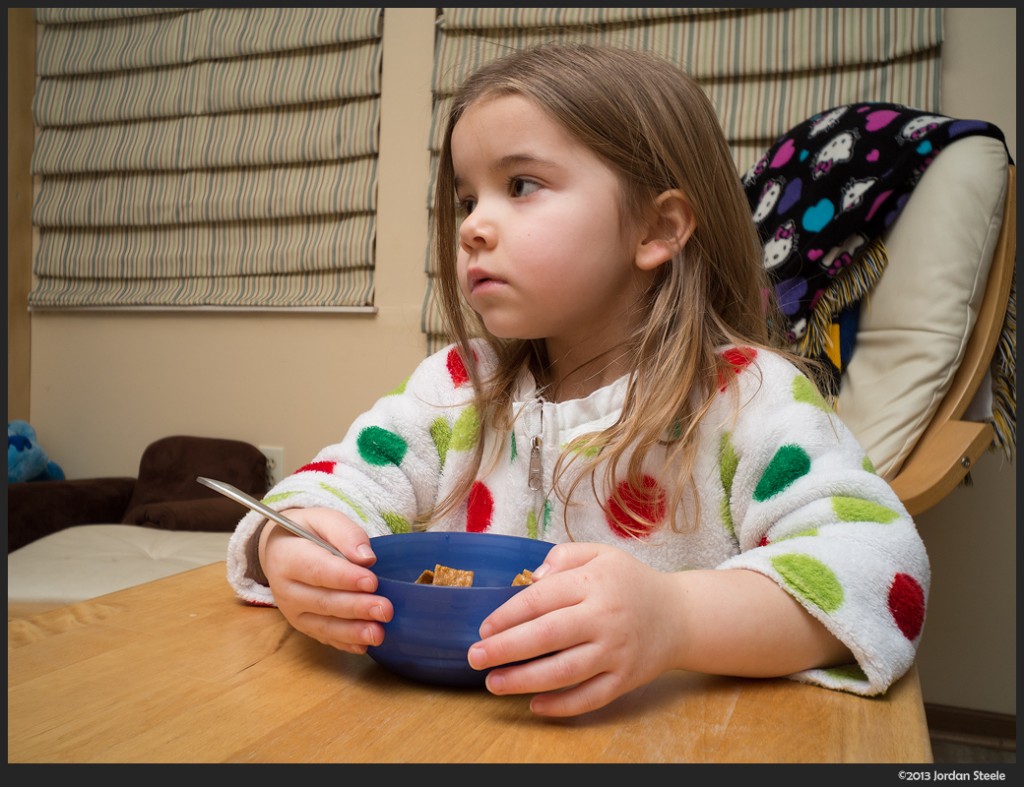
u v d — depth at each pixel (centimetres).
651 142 74
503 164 70
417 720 42
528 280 69
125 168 262
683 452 71
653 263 74
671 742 40
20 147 275
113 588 133
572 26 201
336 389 235
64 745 38
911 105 171
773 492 63
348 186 230
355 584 49
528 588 45
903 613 52
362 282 231
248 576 64
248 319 246
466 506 81
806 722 43
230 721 41
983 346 113
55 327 274
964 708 168
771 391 68
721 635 48
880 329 119
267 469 242
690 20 192
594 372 79
